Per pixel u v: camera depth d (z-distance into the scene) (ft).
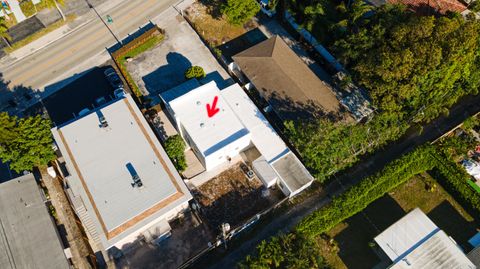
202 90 195.00
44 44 238.68
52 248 162.30
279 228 175.01
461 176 178.50
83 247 172.96
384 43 184.03
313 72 215.51
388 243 159.12
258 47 217.36
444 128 200.85
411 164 181.37
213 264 166.91
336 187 185.78
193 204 178.40
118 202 160.76
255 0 251.19
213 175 190.19
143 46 234.17
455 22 178.29
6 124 171.22
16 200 171.94
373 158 193.26
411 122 200.03
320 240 172.04
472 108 207.92
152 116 207.00
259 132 192.54
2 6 237.45
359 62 186.80
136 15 252.21
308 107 195.21
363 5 200.95
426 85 182.50
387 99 178.81
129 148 175.01
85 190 164.35
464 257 154.71
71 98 215.92
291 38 238.68
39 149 179.42
